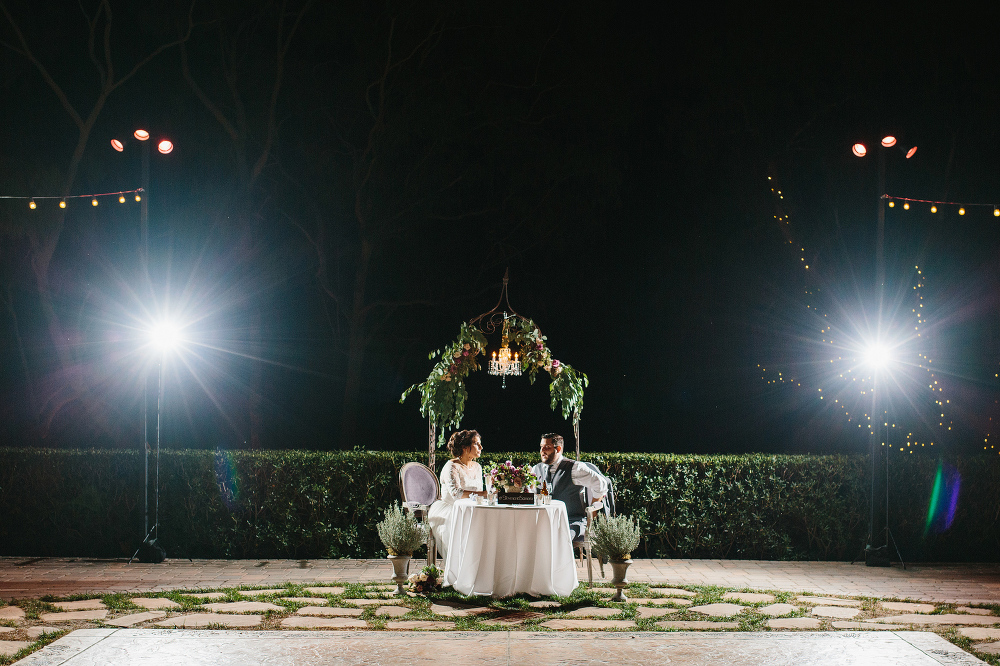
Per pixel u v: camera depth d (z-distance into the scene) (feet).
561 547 24.30
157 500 31.27
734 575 28.58
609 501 28.12
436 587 24.71
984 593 25.73
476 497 25.76
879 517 31.22
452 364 28.86
